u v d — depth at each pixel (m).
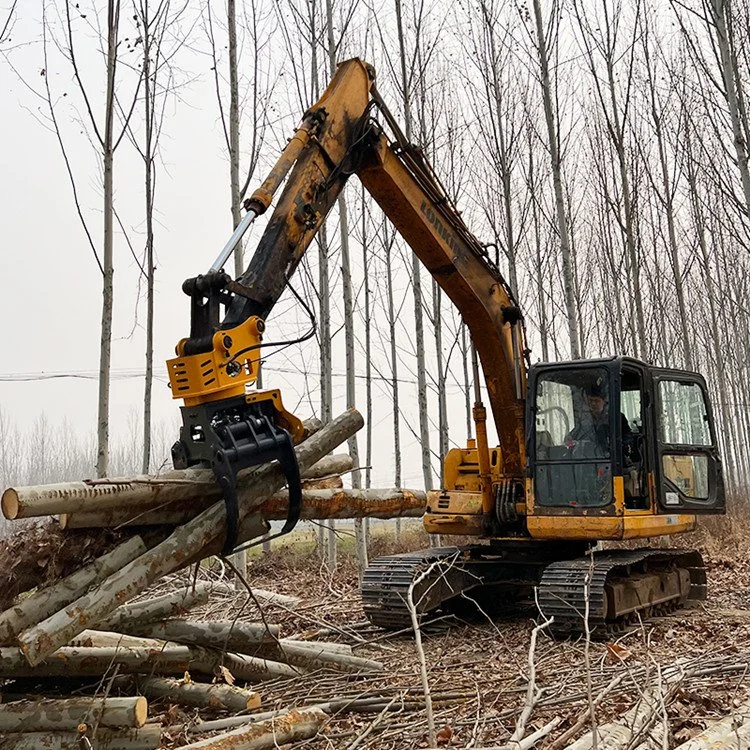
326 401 14.95
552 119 14.91
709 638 8.98
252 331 6.33
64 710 5.17
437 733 5.31
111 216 10.80
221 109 14.22
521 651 8.55
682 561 11.88
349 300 14.73
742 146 9.59
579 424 9.88
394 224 9.16
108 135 10.95
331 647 7.57
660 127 17.80
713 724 5.25
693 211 20.69
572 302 14.37
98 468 10.41
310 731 5.39
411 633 9.84
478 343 10.25
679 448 10.56
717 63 10.27
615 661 7.25
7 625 5.32
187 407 6.12
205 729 5.57
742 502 25.72
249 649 6.93
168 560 5.71
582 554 10.59
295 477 6.20
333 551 15.44
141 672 6.25
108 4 11.15
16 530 5.95
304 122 7.62
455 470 11.27
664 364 23.55
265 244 7.06
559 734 5.34
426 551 10.90
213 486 6.06
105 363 10.55
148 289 13.44
